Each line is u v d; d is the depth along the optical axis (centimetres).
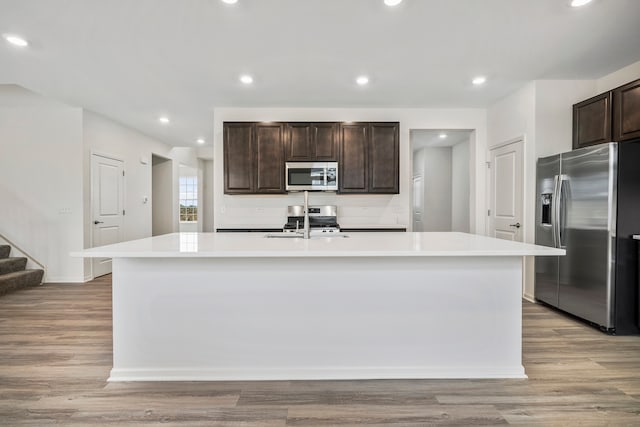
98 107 446
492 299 210
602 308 279
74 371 217
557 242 320
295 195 468
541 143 356
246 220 469
